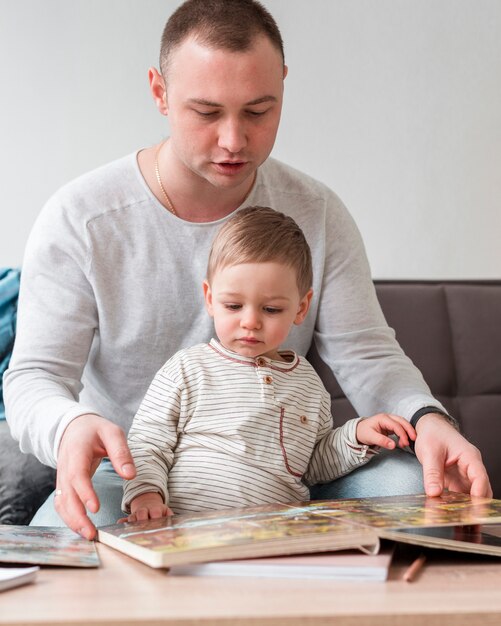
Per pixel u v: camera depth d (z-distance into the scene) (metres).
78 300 1.43
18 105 2.23
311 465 1.40
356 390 1.51
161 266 1.46
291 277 1.33
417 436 1.28
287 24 2.33
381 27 2.37
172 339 1.47
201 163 1.27
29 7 2.23
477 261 2.41
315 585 0.79
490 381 2.08
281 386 1.36
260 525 0.90
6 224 2.23
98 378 1.51
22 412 1.23
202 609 0.70
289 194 1.54
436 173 2.40
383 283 2.11
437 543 0.87
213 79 1.20
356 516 0.95
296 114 2.35
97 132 2.26
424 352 2.06
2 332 1.89
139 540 0.88
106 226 1.44
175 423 1.32
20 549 0.90
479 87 2.41
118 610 0.70
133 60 2.27
